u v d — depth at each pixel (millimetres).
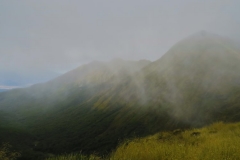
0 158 8711
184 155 6492
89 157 6832
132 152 6871
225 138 8477
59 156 6812
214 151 6508
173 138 10852
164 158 6312
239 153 6133
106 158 6949
